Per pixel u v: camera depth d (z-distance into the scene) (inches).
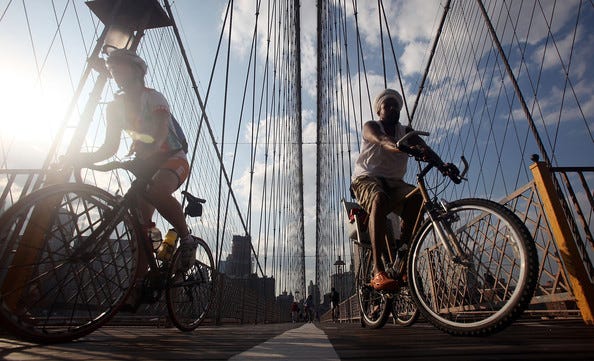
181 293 66.8
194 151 244.2
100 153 48.8
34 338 37.7
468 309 44.9
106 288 45.4
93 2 84.0
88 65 71.3
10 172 62.2
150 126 52.0
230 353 26.3
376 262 51.4
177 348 30.9
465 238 44.7
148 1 84.7
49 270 40.9
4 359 24.2
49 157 63.0
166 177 55.0
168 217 56.2
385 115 59.6
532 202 68.3
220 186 246.7
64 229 42.8
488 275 43.4
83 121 66.1
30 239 39.9
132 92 51.9
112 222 46.0
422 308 44.9
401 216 55.9
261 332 64.3
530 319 79.7
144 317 93.4
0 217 38.1
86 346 33.9
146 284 53.0
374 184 55.3
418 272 47.1
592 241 63.6
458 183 45.2
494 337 36.8
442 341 33.2
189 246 60.2
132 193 48.7
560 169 66.6
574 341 30.2
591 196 65.7
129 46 82.4
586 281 57.9
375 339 37.4
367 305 75.9
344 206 79.0
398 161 57.7
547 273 66.1
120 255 47.4
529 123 155.6
